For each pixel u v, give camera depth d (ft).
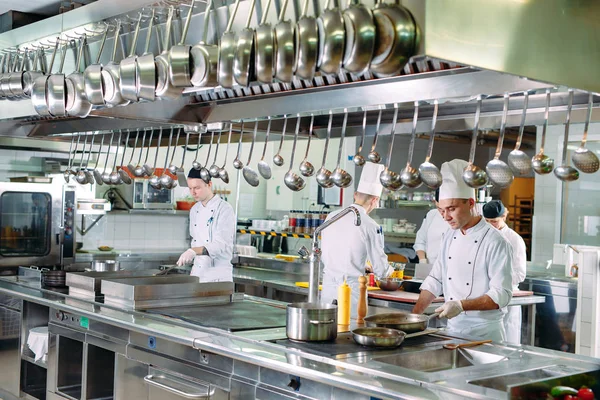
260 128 15.19
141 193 26.84
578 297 19.60
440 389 7.84
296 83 12.24
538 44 7.70
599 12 8.48
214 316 12.67
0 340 17.22
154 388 11.66
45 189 23.13
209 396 10.53
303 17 7.49
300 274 22.52
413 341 10.46
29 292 16.34
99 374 13.74
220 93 13.85
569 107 9.13
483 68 7.06
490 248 12.11
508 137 33.04
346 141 28.53
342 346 10.01
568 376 8.36
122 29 11.94
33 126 19.45
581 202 23.82
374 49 6.84
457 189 12.07
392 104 11.00
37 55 13.56
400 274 17.88
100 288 15.25
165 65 10.28
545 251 24.68
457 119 12.85
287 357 9.50
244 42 8.19
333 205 28.76
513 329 16.56
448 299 12.76
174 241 29.14
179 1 10.22
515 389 7.55
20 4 15.25
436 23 6.56
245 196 31.32
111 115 13.57
